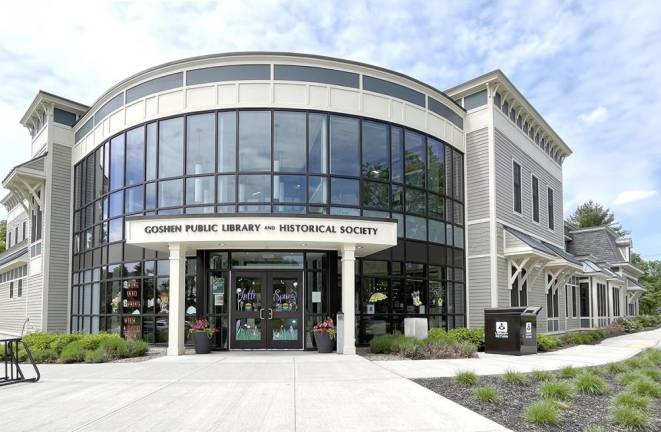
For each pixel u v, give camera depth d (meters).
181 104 16.52
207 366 11.81
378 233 14.59
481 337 16.47
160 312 16.92
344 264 14.34
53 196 21.48
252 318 15.36
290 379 9.92
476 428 6.41
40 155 22.81
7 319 26.92
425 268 18.50
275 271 15.56
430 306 18.55
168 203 16.47
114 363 12.95
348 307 14.23
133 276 17.67
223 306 15.38
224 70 16.31
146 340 17.11
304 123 16.22
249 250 15.57
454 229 20.06
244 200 15.69
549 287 25.09
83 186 21.00
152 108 17.09
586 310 31.94
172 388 9.05
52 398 8.24
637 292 45.16
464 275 20.44
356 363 12.26
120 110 18.28
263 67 16.28
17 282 25.61
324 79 16.67
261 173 15.74
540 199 26.08
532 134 25.75
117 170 18.42
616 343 21.34
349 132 16.77
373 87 17.50
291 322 15.40
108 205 18.78
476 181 20.70
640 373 10.41
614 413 7.23
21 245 26.67
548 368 11.73
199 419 6.79
